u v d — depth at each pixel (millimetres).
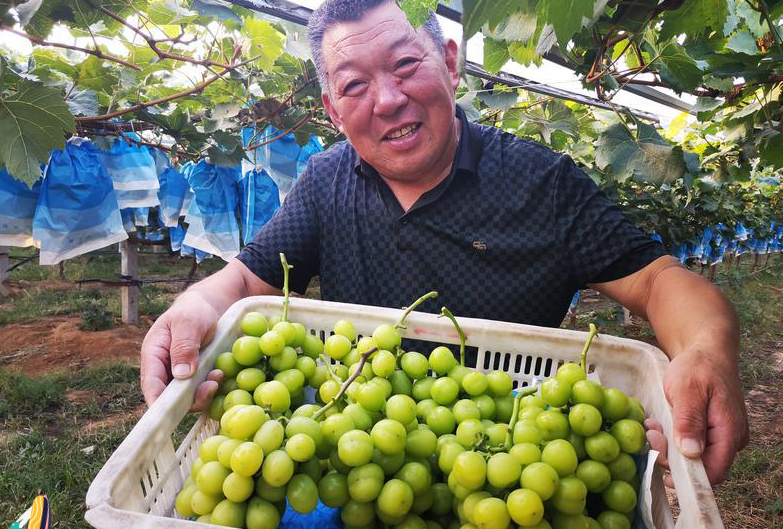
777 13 1728
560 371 1356
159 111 4398
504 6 726
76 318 7758
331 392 1443
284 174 5883
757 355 7672
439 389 1458
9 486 3643
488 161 2158
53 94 2225
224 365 1474
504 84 3314
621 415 1278
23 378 5297
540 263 2104
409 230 2184
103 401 5160
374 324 1704
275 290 2314
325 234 2355
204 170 5930
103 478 998
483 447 1229
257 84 4156
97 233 4977
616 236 1994
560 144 4891
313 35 1961
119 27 2934
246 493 1143
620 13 1605
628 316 9406
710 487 982
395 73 1841
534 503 1073
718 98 2619
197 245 5988
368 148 2000
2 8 2115
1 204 4551
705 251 11430
